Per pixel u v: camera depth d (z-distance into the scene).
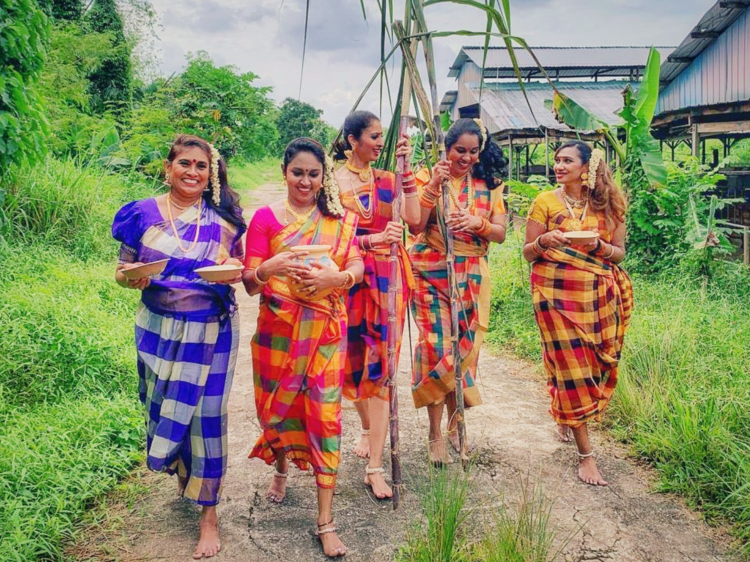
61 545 2.86
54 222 7.51
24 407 3.84
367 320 3.38
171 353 2.80
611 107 16.27
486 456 3.80
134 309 6.02
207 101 18.09
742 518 3.05
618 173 7.90
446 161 3.22
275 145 47.41
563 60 18.73
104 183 9.37
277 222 3.00
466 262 3.67
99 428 3.72
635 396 4.14
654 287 6.65
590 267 3.48
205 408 2.83
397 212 3.15
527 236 3.72
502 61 18.33
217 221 2.94
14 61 5.99
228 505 3.27
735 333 4.97
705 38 11.77
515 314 6.57
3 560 2.52
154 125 15.62
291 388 2.91
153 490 3.37
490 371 5.38
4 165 5.89
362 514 3.20
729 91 11.59
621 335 3.64
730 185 12.77
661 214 7.75
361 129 3.28
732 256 8.81
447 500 2.84
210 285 2.84
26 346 4.29
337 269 2.86
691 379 4.21
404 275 3.44
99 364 4.42
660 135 12.10
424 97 3.10
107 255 7.64
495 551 2.66
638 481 3.49
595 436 4.03
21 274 5.86
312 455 2.91
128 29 26.34
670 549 2.89
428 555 2.70
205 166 2.84
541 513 2.94
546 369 3.66
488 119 17.17
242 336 6.34
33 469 3.17
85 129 12.44
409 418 4.40
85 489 3.16
